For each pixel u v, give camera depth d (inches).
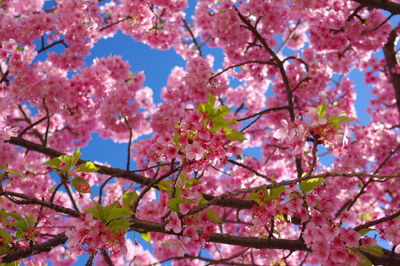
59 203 268.2
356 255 99.0
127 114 255.9
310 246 102.2
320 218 107.7
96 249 90.7
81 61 244.8
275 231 120.1
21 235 102.7
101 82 253.1
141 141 258.8
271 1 245.8
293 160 277.7
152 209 155.9
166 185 111.6
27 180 253.0
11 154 266.2
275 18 247.4
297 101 257.8
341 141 103.5
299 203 106.2
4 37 223.8
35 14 227.3
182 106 274.4
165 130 262.2
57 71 279.3
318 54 275.1
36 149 203.2
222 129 102.4
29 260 111.0
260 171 257.6
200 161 103.7
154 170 245.1
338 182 261.4
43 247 99.6
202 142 99.7
